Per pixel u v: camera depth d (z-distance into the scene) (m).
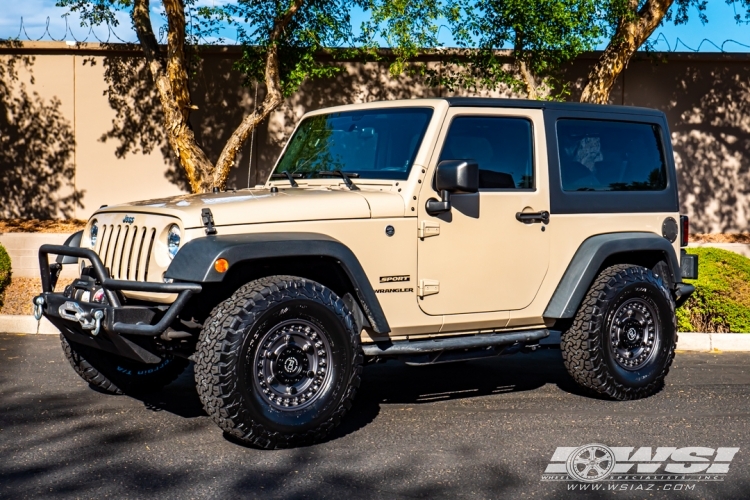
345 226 4.85
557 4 9.12
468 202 5.28
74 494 3.89
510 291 5.48
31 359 7.07
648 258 6.34
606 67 10.33
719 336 7.97
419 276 5.12
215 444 4.70
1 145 12.78
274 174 6.05
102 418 5.26
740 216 13.17
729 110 13.03
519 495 3.96
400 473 4.24
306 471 4.25
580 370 5.71
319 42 10.64
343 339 4.69
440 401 5.82
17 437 4.83
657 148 6.32
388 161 5.34
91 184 12.84
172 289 4.35
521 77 11.21
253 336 4.40
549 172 5.65
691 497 3.98
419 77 12.72
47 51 12.63
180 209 4.61
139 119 12.75
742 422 5.29
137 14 10.60
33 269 10.23
